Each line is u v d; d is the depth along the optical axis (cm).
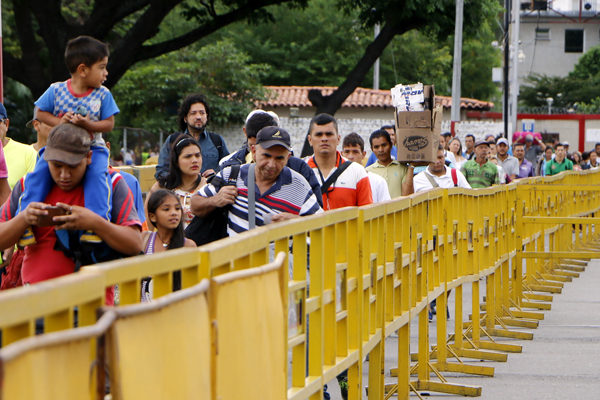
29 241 789
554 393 1383
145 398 484
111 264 502
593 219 2011
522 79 14750
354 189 1321
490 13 5009
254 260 743
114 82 4391
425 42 10375
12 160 1259
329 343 916
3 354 365
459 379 1485
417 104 1551
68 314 458
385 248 1128
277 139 1049
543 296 2283
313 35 10131
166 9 4241
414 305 1295
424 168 2031
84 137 775
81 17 5969
